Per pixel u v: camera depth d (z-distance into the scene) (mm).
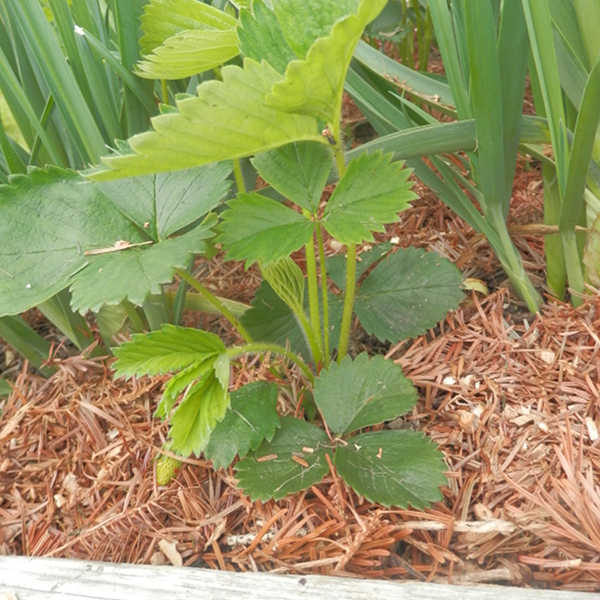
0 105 504
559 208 392
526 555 287
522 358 370
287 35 255
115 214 313
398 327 379
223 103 229
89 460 357
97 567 286
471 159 366
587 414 333
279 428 325
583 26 332
